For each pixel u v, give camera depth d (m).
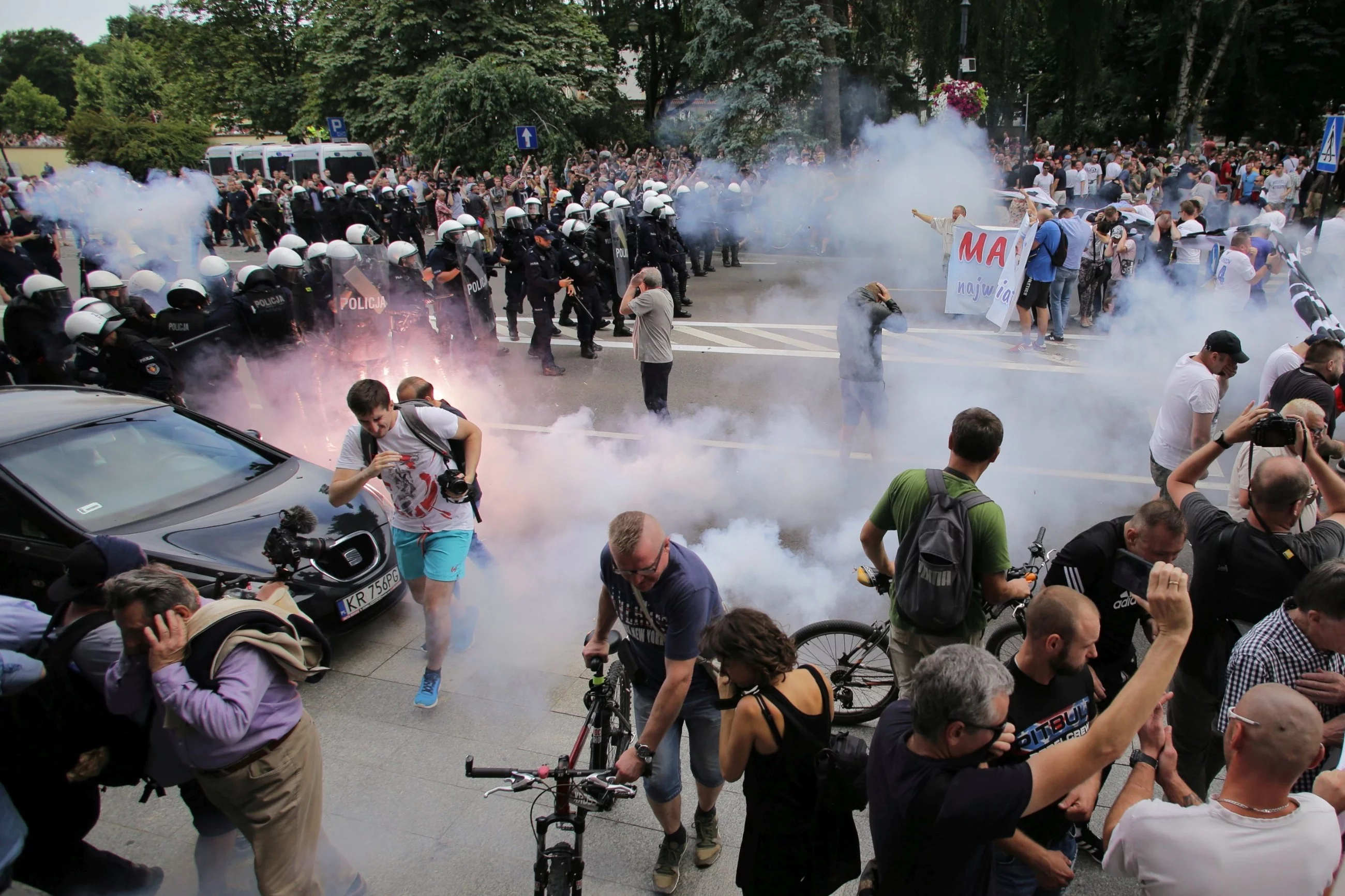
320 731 4.21
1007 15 22.78
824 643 4.40
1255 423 3.24
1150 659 2.09
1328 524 3.05
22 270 12.21
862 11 22.17
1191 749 3.36
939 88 20.20
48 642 2.83
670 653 2.88
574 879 2.70
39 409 5.13
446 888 3.30
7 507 4.57
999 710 1.99
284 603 2.88
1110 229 11.51
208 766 2.61
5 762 2.73
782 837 2.50
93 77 51.69
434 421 4.20
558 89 28.20
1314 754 1.99
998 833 1.97
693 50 20.53
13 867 2.94
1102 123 33.28
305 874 2.84
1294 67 31.34
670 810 3.20
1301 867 2.04
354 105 30.00
